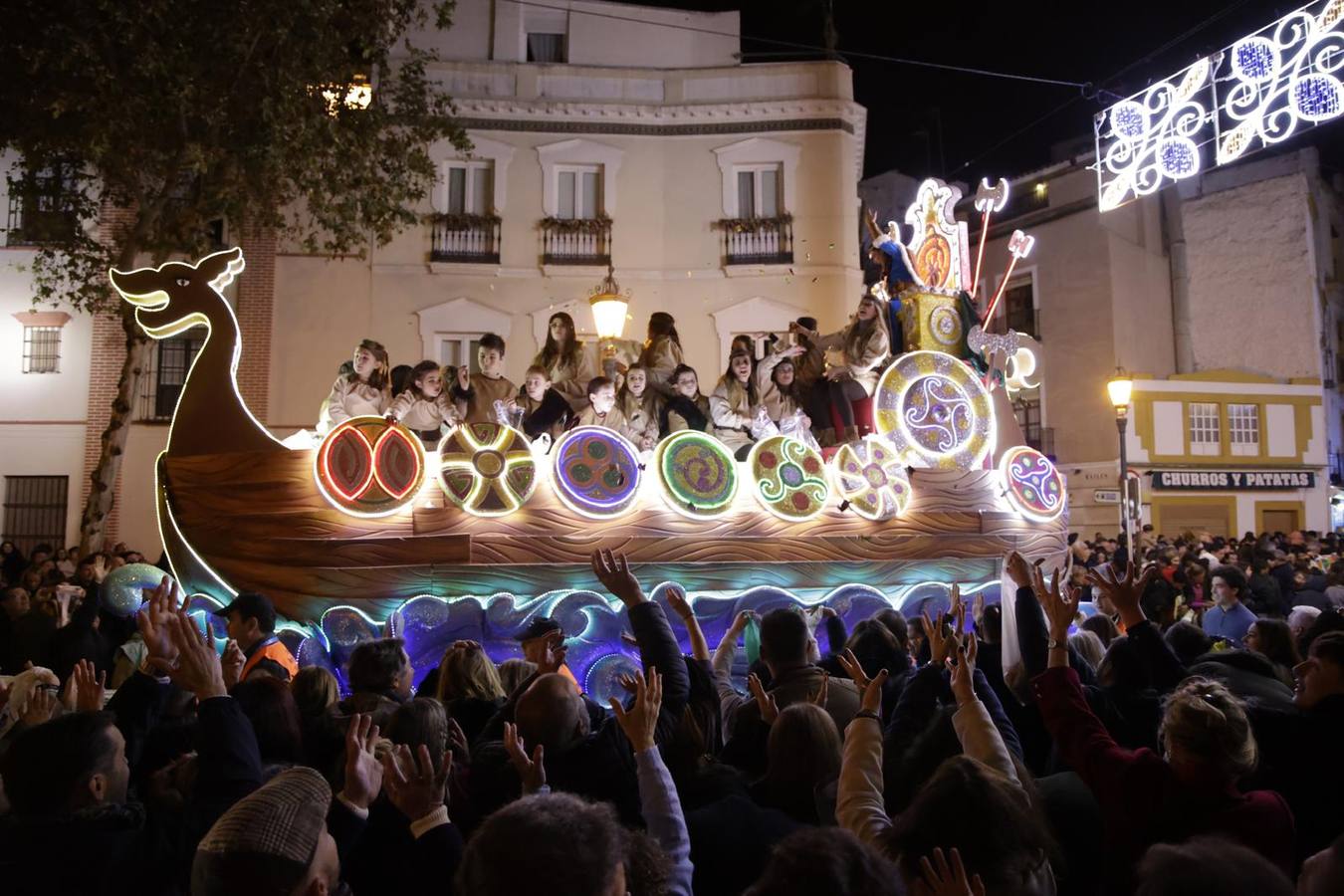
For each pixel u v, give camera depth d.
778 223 27.22
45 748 3.53
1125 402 20.17
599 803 2.71
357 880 3.85
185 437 11.36
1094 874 4.57
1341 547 24.81
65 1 17.88
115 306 22.22
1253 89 17.80
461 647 6.36
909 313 14.82
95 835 3.50
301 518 11.09
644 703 3.82
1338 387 38.12
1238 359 37.75
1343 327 38.91
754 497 12.47
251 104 19.67
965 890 2.80
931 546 13.27
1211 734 3.82
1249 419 35.94
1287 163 37.44
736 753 5.17
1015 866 3.08
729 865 3.84
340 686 11.05
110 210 25.44
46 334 25.70
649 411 13.45
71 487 25.44
